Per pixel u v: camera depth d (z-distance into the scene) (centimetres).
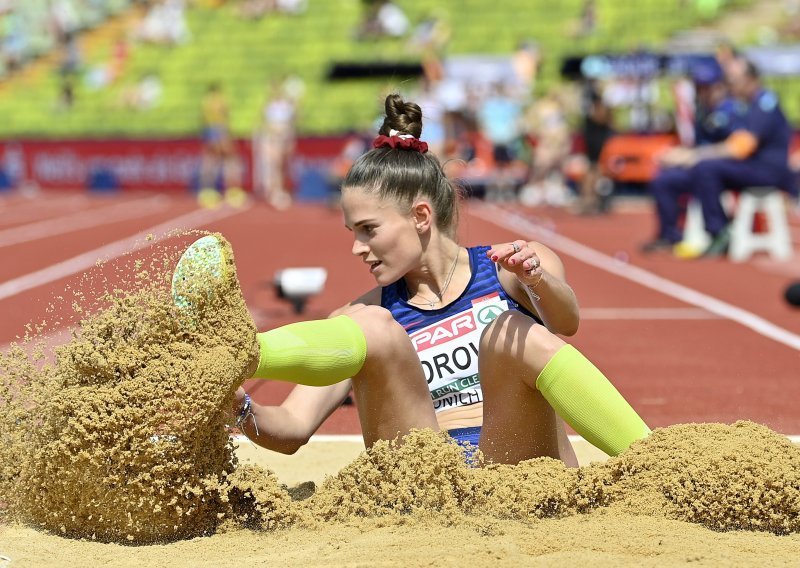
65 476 1023
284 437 1191
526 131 8694
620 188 8581
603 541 991
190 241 1210
